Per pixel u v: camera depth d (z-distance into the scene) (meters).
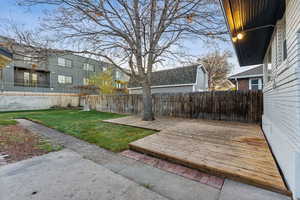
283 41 2.94
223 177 2.08
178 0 5.14
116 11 5.13
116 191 1.80
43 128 5.48
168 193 1.76
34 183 1.96
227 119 6.14
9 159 2.71
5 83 12.65
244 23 3.43
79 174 2.20
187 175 2.17
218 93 6.33
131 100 9.35
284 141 1.99
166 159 2.65
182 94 7.34
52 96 14.62
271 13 3.04
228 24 3.49
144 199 1.66
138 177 2.12
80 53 5.60
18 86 13.52
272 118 3.34
